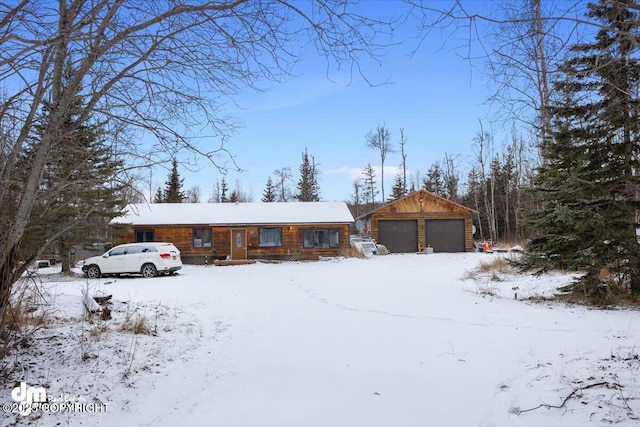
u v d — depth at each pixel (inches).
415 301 438.6
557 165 433.1
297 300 466.0
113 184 202.5
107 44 159.8
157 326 322.7
